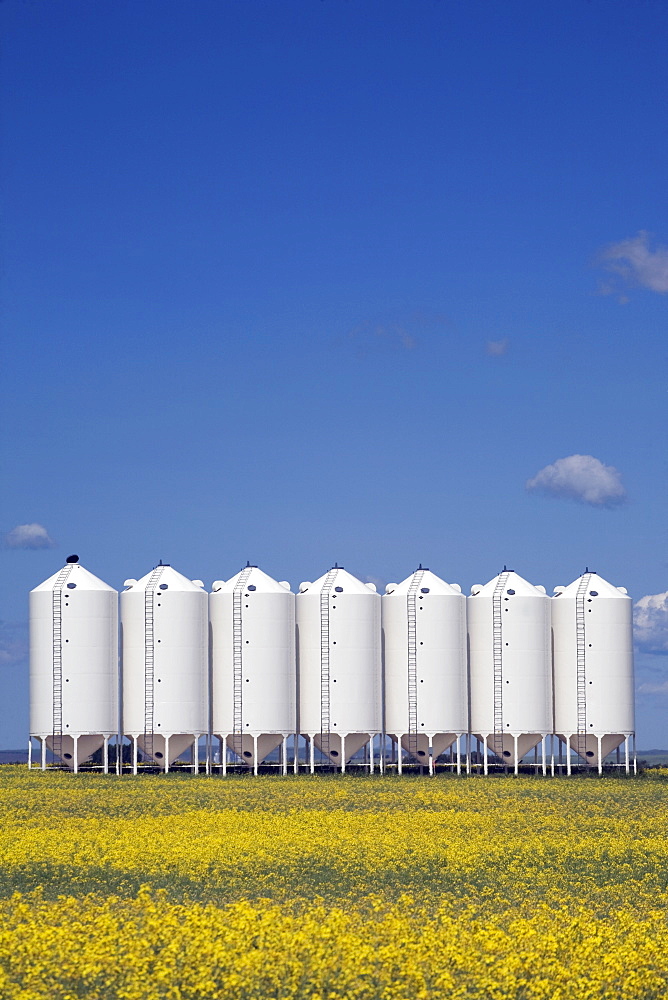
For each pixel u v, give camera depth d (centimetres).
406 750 11744
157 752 11106
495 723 11438
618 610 11669
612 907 4459
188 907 3891
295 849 5759
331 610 11388
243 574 11488
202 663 11194
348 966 3130
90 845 5734
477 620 11638
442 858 5684
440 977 3048
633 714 11675
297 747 11319
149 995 2934
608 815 7862
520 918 3897
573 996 3070
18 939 3219
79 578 11144
